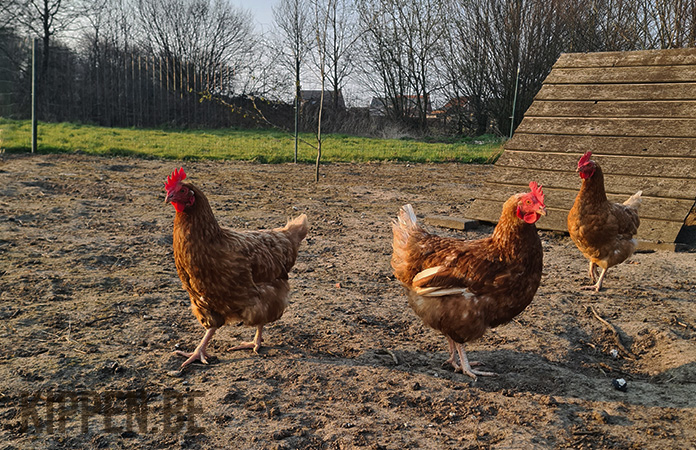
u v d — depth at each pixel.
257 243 1.17
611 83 2.68
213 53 11.77
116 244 2.03
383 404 1.01
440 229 2.59
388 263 2.02
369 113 10.69
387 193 3.62
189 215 1.07
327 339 1.32
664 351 1.30
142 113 9.62
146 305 1.46
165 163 4.57
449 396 1.06
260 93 9.48
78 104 9.43
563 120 2.70
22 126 6.60
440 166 5.44
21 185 2.97
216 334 1.33
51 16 9.39
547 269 2.00
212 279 1.09
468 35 9.81
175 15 11.25
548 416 0.99
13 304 1.40
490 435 0.92
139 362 1.13
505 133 9.73
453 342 1.23
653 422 0.98
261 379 1.08
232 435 0.88
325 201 3.21
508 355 1.27
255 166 4.78
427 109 11.20
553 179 2.56
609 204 1.70
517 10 9.16
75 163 4.07
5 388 1.00
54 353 1.14
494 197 2.67
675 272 1.93
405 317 1.50
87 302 1.45
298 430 0.90
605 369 1.24
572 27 8.83
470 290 1.11
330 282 1.77
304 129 9.28
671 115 2.42
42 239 2.02
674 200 2.25
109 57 9.62
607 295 1.72
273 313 1.18
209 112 9.62
